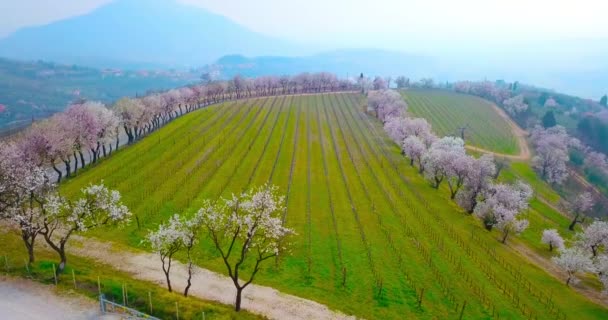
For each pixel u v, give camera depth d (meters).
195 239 49.00
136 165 99.75
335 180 98.31
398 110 170.25
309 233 67.81
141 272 52.78
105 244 59.84
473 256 66.69
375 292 52.78
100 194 48.81
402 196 92.69
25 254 52.72
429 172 103.62
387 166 116.12
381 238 68.69
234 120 154.75
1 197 47.53
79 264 52.44
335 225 72.31
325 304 49.31
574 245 79.56
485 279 59.53
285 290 51.53
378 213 79.88
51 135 83.19
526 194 99.62
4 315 39.22
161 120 167.88
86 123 95.44
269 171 99.88
